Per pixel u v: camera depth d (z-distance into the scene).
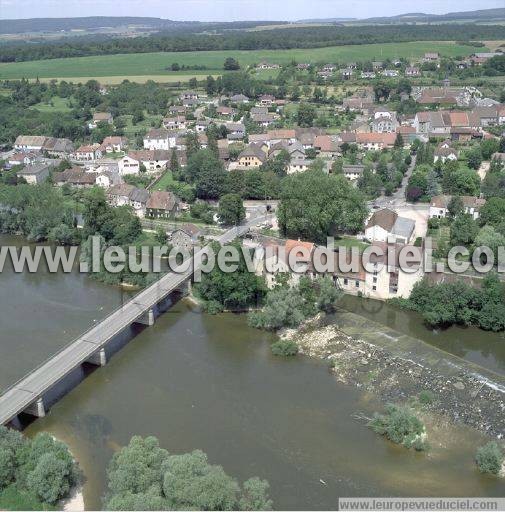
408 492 71.88
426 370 96.06
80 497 71.25
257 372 98.19
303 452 78.94
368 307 118.88
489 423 82.88
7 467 70.25
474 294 109.69
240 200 162.12
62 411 88.44
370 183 188.75
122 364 101.25
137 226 151.25
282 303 109.44
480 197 173.00
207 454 78.56
